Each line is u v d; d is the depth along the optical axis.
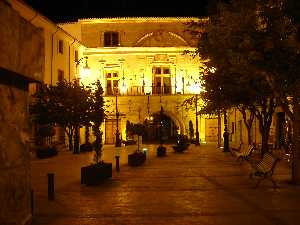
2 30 6.61
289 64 13.92
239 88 19.98
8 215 7.18
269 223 9.33
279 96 15.03
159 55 55.62
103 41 55.47
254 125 37.53
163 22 55.53
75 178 17.92
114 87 55.69
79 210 10.91
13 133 7.52
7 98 7.23
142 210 10.82
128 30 55.62
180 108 54.38
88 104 34.28
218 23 16.59
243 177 17.42
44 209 11.07
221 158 27.92
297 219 9.70
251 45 14.15
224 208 10.97
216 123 54.91
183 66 55.66
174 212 10.52
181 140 35.19
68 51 47.91
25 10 35.28
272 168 14.23
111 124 55.03
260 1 14.43
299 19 13.29
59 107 33.81
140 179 17.19
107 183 16.08
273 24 13.91
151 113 54.56
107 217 10.05
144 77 55.59
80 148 38.28
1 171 6.89
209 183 15.70
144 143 52.81
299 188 14.22
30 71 8.01
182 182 16.08
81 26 55.34
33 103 34.22
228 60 15.98
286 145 29.73
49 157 31.03
